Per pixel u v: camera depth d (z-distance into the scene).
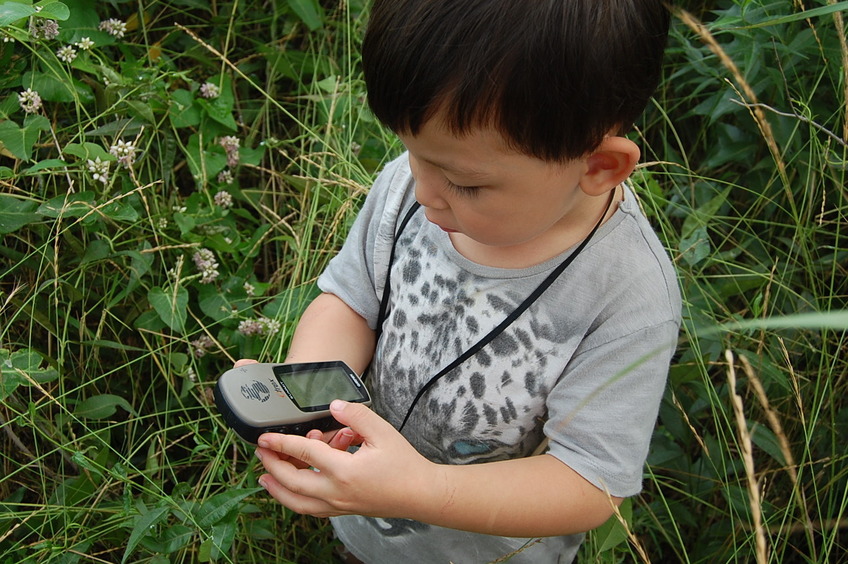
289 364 1.03
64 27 1.52
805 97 1.64
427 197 0.88
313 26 1.79
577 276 0.97
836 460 1.45
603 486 0.93
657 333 0.96
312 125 1.81
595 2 0.75
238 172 1.76
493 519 0.96
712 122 1.75
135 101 1.50
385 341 1.13
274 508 1.47
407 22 0.75
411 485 0.93
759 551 0.77
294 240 1.68
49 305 1.41
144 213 1.54
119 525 1.27
